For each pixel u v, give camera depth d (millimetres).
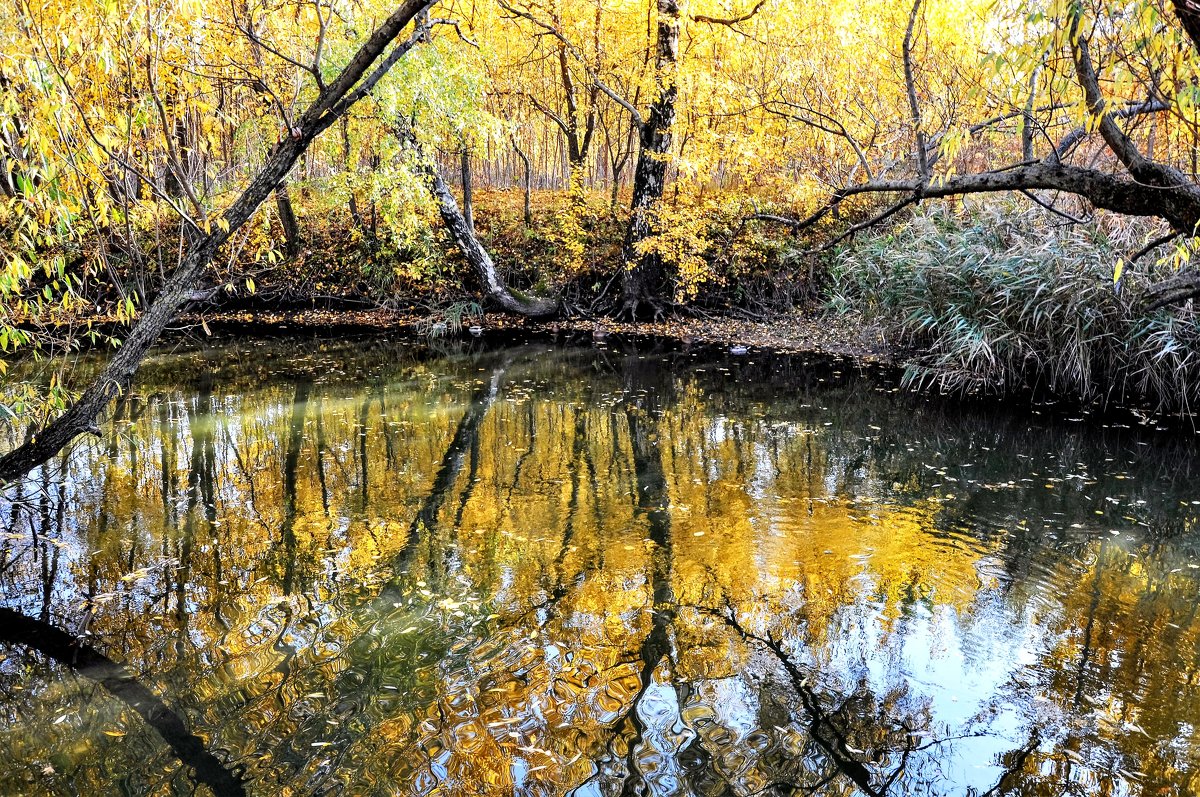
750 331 15398
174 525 6074
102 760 3471
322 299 18062
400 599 4926
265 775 3375
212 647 4359
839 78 14578
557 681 4066
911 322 11727
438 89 12836
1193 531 6004
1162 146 5715
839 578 5227
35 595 4930
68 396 5711
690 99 14586
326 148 13727
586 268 17266
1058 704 3895
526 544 5781
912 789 3305
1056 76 4121
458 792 3270
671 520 6242
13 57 4504
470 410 9828
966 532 5996
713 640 4469
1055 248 9914
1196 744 3588
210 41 6020
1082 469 7469
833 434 8734
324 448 8180
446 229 16734
